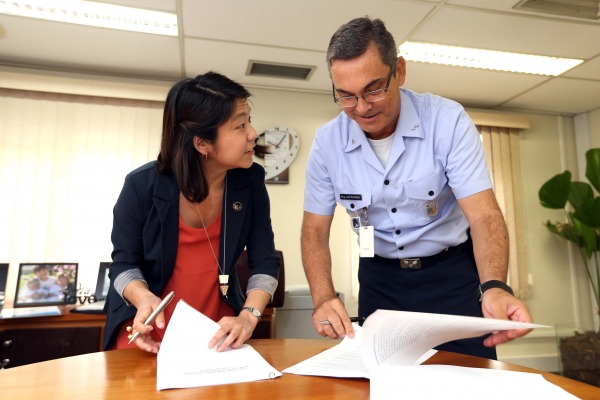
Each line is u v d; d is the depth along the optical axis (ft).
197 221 4.01
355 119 3.51
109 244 9.54
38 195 9.30
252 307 3.43
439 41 8.77
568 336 10.37
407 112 3.89
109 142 9.84
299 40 8.68
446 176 3.83
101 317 7.25
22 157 9.30
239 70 10.02
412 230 3.98
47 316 6.87
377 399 1.87
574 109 12.57
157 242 3.67
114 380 2.31
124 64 9.71
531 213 12.38
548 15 7.83
